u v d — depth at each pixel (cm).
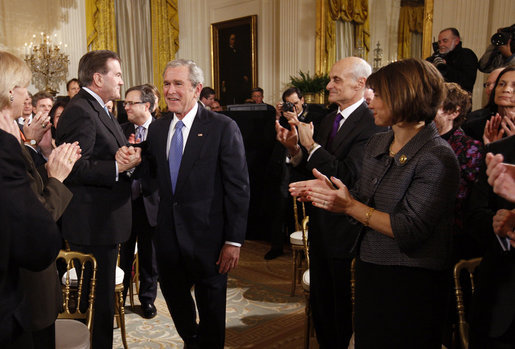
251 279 409
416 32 620
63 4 754
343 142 212
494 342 133
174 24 942
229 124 223
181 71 215
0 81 123
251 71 884
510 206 135
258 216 532
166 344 288
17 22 702
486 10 526
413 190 132
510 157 140
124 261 330
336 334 235
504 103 198
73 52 769
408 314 135
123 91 855
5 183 111
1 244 110
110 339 239
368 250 144
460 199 200
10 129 127
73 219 227
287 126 453
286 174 451
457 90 205
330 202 139
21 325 119
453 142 206
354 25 703
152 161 237
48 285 151
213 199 221
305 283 261
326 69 736
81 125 221
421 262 133
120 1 844
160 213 228
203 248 219
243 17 885
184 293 233
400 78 131
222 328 229
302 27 774
